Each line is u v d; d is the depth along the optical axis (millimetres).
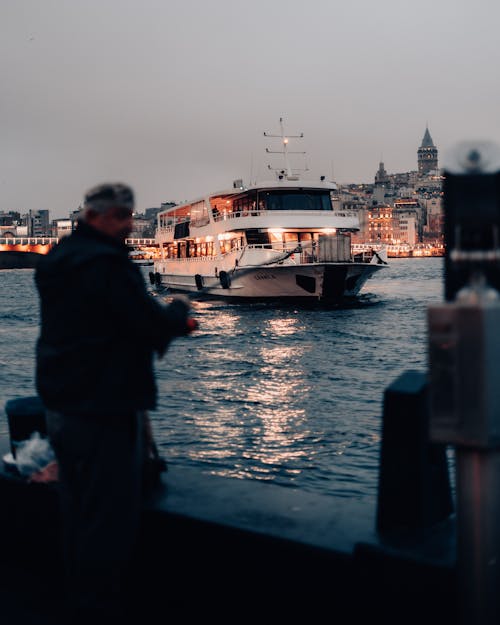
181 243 46938
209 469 9727
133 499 2893
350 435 11328
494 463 2225
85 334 2758
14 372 20641
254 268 35500
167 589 3387
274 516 3211
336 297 36719
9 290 82750
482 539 2240
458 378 2156
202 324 31469
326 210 36406
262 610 3090
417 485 2842
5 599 3656
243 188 37312
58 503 3709
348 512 3199
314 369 19344
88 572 2873
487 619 2270
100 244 2816
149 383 2881
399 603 2678
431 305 2193
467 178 2145
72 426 2816
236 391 15906
